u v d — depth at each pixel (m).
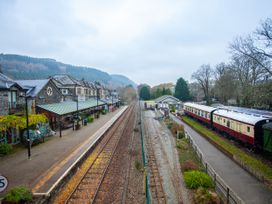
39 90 29.34
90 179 14.05
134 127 35.78
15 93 23.42
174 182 13.60
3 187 8.80
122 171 15.45
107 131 30.66
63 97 44.38
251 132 20.23
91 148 20.55
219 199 10.84
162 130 33.69
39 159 16.97
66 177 13.62
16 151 19.39
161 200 11.41
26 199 10.33
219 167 16.34
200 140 26.23
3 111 20.84
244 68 44.41
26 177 13.39
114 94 111.25
